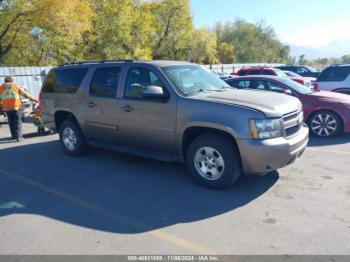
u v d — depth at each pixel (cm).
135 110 499
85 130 599
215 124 411
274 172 501
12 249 312
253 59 6112
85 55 2705
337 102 715
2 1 1966
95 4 2675
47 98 667
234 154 414
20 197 441
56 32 2158
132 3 3250
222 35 6212
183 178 491
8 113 782
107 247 310
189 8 3672
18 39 2223
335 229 328
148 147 509
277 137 400
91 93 571
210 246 306
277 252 293
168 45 3794
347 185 442
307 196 410
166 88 463
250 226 340
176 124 453
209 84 514
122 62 536
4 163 609
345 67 984
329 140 709
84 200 423
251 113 393
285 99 457
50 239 328
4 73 1592
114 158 615
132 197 428
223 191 435
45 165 587
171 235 328
